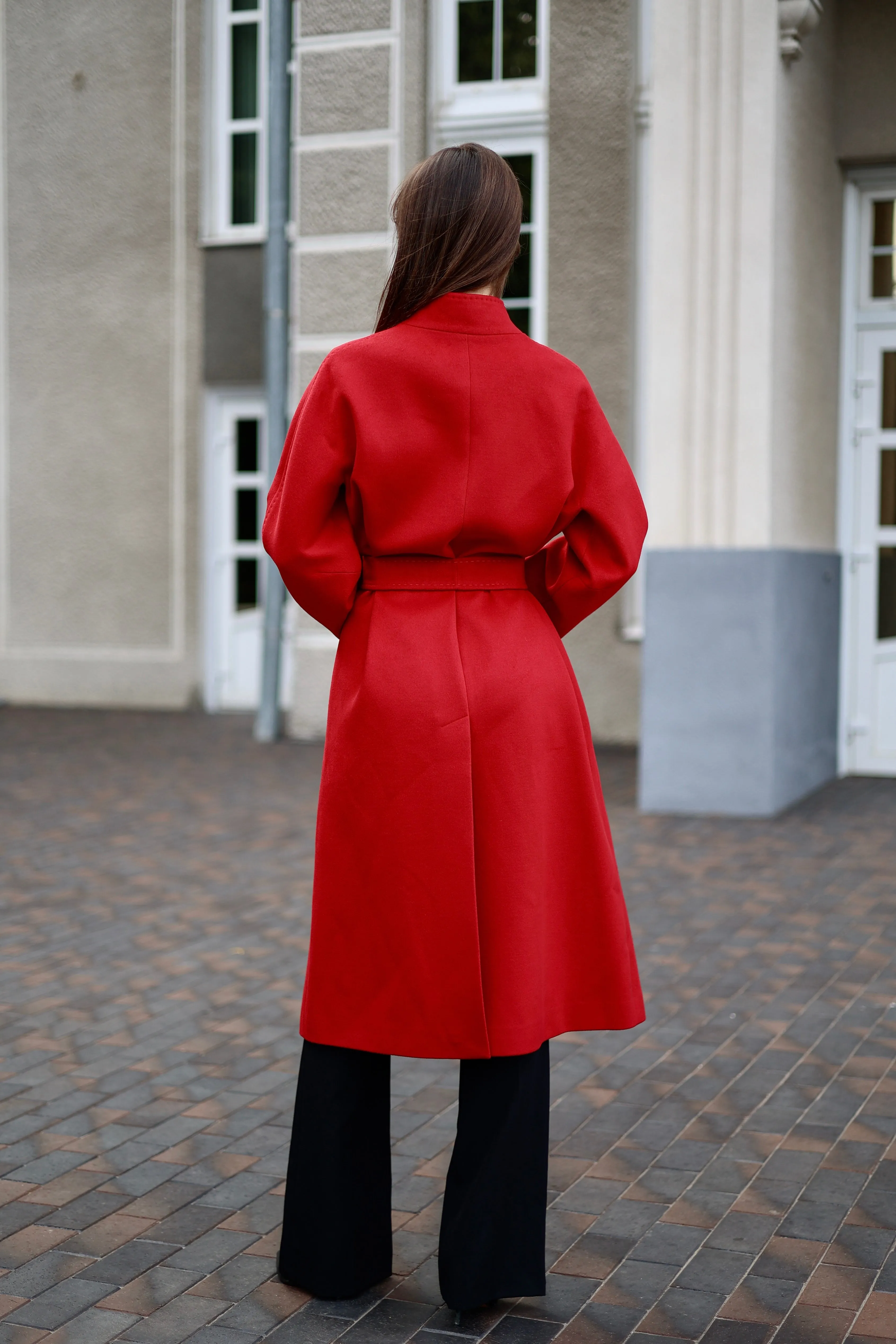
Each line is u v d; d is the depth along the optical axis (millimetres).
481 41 8828
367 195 8797
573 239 8672
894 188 7375
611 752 8711
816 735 7203
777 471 6410
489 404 2066
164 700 11117
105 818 6578
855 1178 2660
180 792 7320
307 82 8867
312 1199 2205
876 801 6895
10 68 11070
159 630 11102
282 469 2137
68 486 11242
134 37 10695
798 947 4328
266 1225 2479
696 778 6527
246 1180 2672
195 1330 2113
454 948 2086
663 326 6344
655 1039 3502
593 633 8953
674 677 6516
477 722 2098
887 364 7480
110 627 11234
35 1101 3090
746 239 6199
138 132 10758
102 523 11172
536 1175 2152
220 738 9516
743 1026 3594
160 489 10984
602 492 2158
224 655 11055
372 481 2061
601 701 8977
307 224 8930
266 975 4082
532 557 2297
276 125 9242
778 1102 3068
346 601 2152
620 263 8594
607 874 2223
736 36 6148
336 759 2158
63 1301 2197
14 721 10445
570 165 8641
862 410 7547
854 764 7746
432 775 2086
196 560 10938
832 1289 2230
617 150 8547
